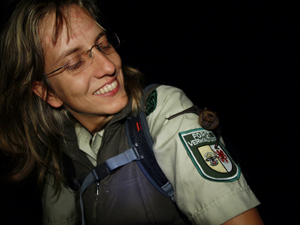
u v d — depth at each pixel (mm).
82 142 1153
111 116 1080
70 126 1180
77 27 882
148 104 999
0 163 1777
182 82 4789
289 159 2768
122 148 1037
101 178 1057
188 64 5117
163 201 1028
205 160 798
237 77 4688
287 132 3186
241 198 746
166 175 902
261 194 2461
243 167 2766
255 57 5062
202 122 867
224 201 736
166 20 5301
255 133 3264
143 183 1008
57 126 1169
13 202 2490
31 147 1151
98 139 1122
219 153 829
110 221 1065
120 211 1043
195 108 912
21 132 1147
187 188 792
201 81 4742
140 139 976
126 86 1071
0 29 1015
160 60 5199
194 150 812
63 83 945
